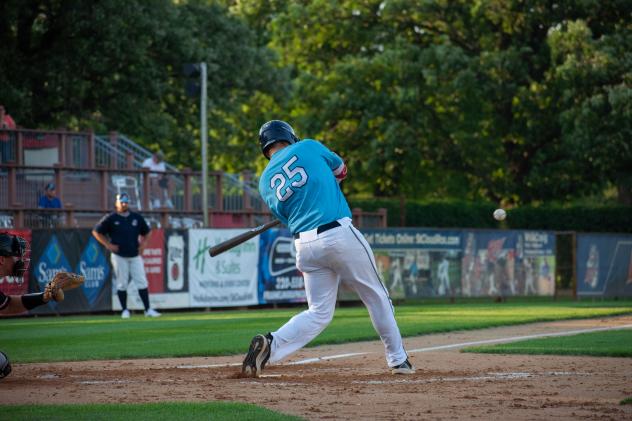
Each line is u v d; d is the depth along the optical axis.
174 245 40.72
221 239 42.31
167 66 68.31
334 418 10.13
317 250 14.31
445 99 80.38
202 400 11.71
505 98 80.25
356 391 12.52
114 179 46.50
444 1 82.56
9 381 14.10
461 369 15.68
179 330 26.89
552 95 78.62
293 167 14.52
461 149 81.81
